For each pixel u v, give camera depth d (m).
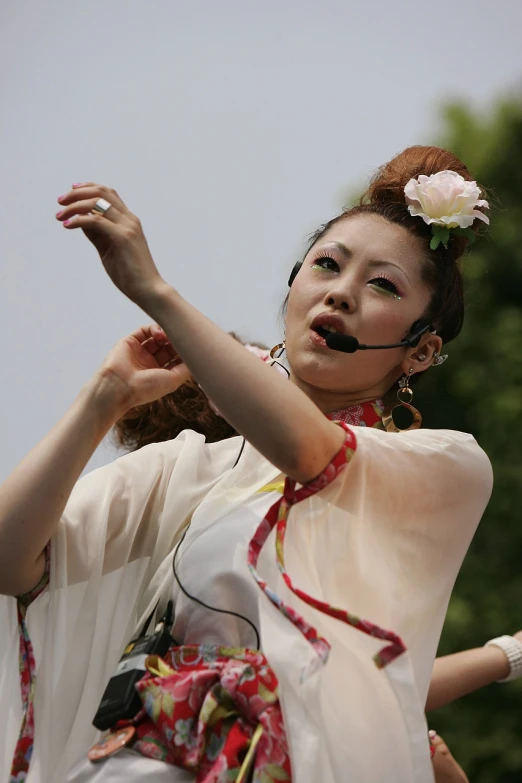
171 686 7.90
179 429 11.59
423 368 9.64
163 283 7.94
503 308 25.45
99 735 8.59
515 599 22.92
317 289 9.34
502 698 22.11
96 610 8.82
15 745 8.48
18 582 8.41
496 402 24.47
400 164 10.11
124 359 8.60
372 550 8.05
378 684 7.59
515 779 21.64
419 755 7.42
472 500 8.59
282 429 7.60
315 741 7.38
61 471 8.26
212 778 7.45
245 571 8.23
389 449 8.21
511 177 26.47
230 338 7.81
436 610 8.44
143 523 9.26
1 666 8.72
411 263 9.42
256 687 7.70
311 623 7.66
